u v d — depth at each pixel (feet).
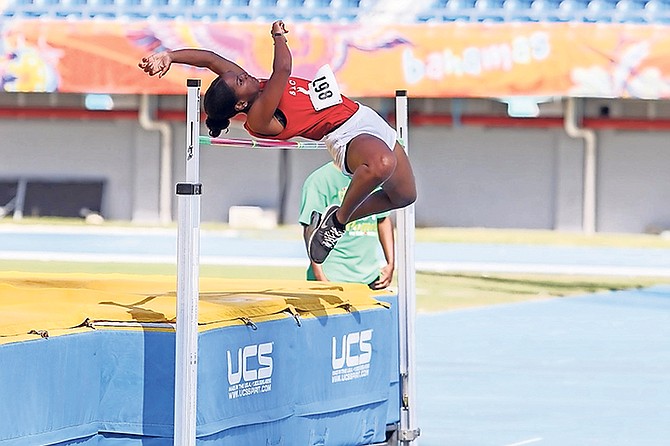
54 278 43.16
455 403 57.93
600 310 96.32
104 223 185.16
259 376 32.96
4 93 191.83
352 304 38.65
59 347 28.81
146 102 186.70
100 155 193.26
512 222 191.52
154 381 30.45
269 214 189.67
